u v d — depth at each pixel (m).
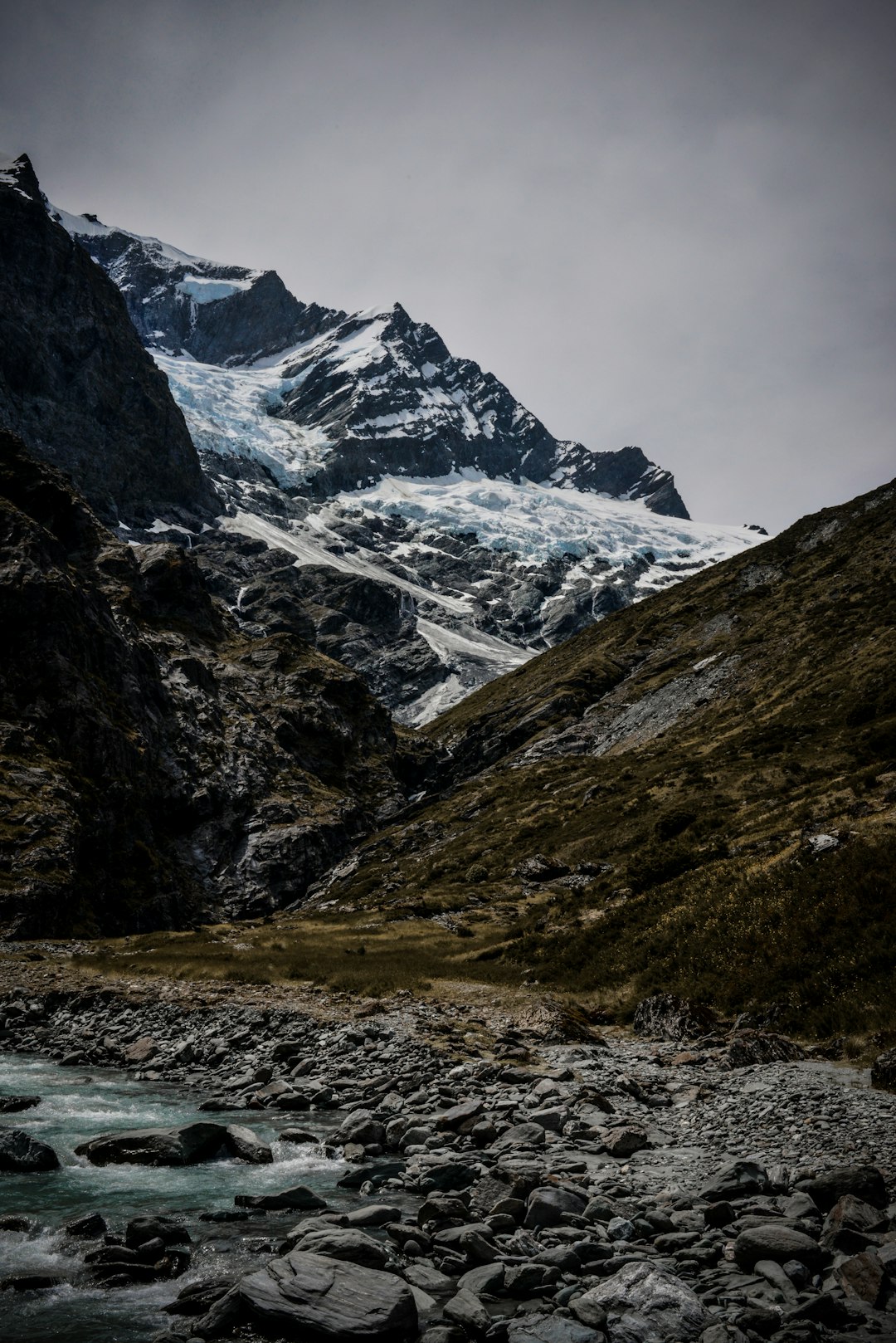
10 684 108.12
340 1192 14.12
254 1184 14.61
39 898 78.38
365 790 171.38
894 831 31.36
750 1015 25.78
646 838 72.25
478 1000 35.00
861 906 27.19
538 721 158.50
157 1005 34.47
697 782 80.19
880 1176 12.14
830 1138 15.07
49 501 160.75
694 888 38.25
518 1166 14.17
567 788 113.12
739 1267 10.27
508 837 100.38
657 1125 17.53
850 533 143.38
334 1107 20.70
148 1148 16.03
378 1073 23.38
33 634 112.88
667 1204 12.55
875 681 82.25
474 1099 19.84
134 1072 25.56
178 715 144.50
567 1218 12.06
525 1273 10.12
